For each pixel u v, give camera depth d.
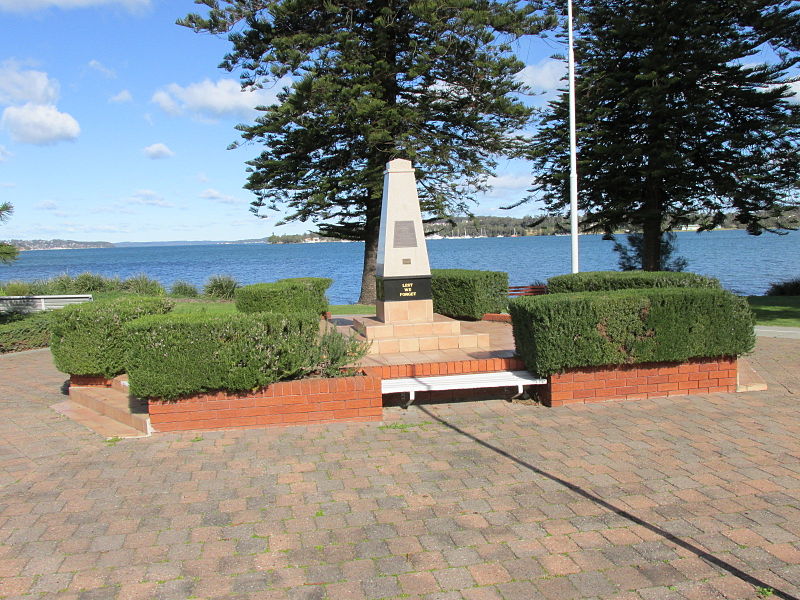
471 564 3.70
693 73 20.53
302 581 3.55
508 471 5.14
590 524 4.17
